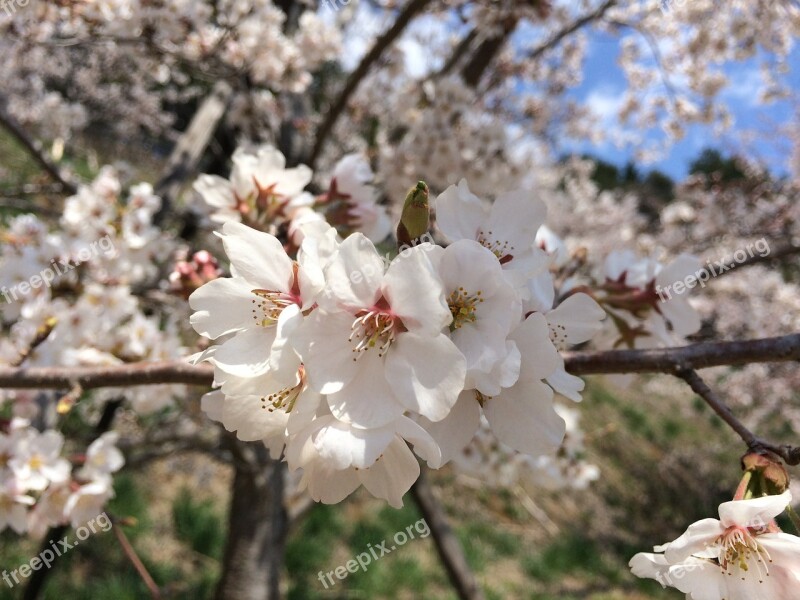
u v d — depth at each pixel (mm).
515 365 1036
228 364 1082
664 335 1843
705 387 1353
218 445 4348
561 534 9312
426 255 1046
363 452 1002
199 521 6957
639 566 1170
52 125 6875
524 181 4039
